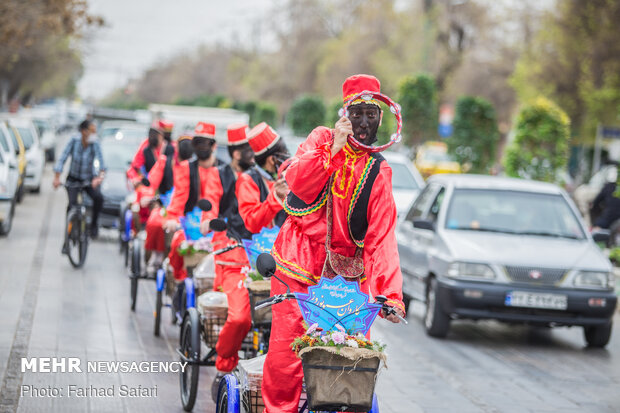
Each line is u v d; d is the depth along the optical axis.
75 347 9.72
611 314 11.91
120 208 18.48
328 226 5.66
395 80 64.44
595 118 38.00
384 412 8.30
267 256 5.51
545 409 8.73
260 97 90.25
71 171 15.48
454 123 32.69
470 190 13.34
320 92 79.94
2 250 16.47
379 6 72.56
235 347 7.45
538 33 41.28
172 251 10.20
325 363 5.11
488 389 9.46
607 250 21.16
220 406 6.42
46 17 31.52
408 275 13.80
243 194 7.38
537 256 11.95
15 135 25.69
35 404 7.63
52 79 83.00
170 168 12.10
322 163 5.41
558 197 13.43
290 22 88.75
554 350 11.96
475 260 11.85
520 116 25.23
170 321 11.54
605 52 36.91
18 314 11.12
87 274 14.62
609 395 9.48
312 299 5.36
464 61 61.38
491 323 14.05
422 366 10.44
